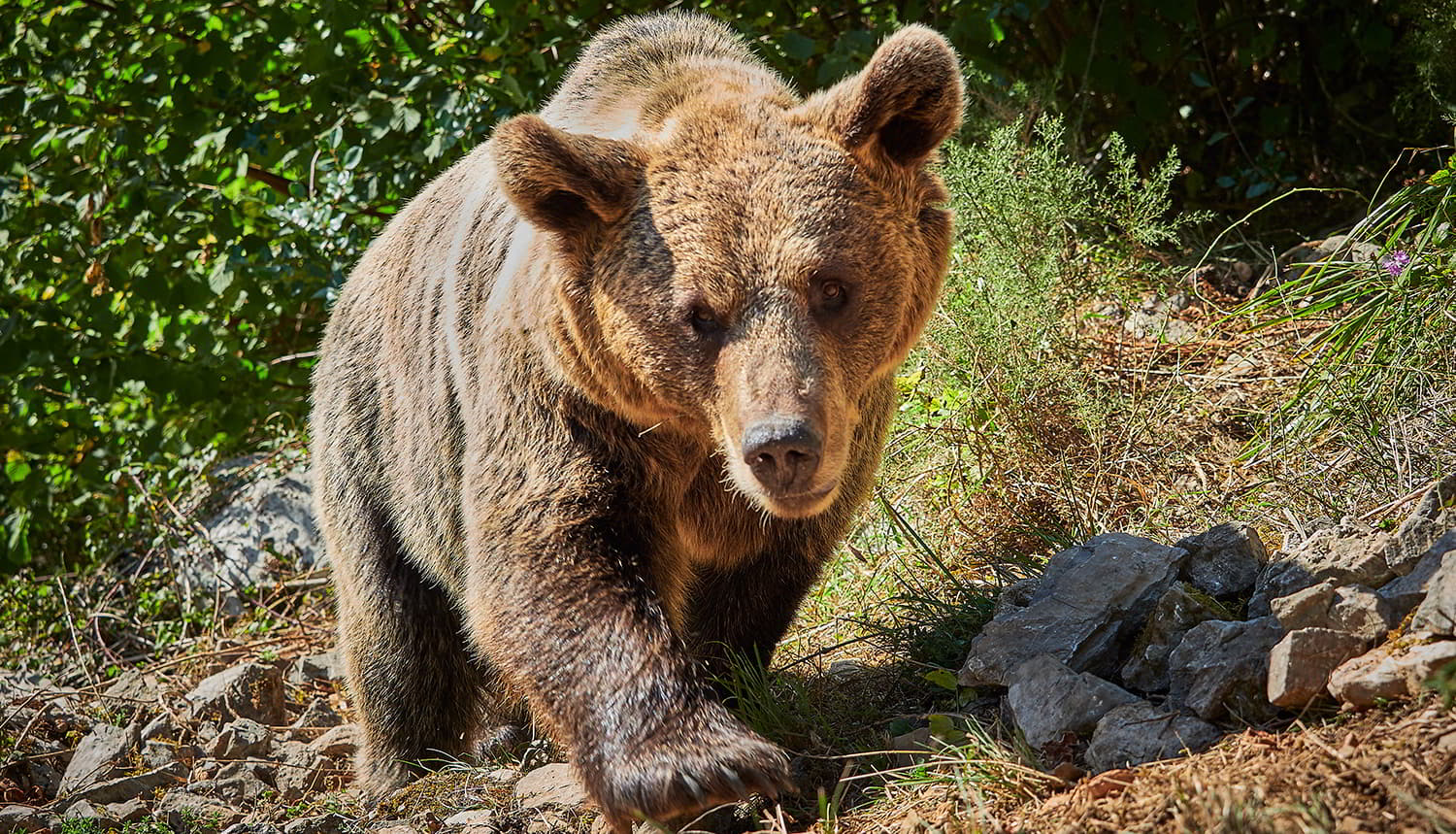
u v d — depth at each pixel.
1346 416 6.34
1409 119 9.60
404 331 6.55
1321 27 10.38
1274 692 4.35
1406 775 3.63
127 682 8.77
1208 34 10.71
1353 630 4.38
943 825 4.30
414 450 6.40
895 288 5.00
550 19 10.09
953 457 7.92
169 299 10.14
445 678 6.87
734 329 4.77
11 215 10.14
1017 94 9.39
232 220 10.23
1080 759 4.69
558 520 5.27
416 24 10.94
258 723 7.43
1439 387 6.22
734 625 6.05
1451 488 4.86
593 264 5.14
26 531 11.20
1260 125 10.66
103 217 10.63
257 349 11.55
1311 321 7.92
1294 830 3.51
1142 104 9.90
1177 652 4.75
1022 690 4.96
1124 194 9.93
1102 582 5.38
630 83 6.05
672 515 5.62
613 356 5.12
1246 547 5.31
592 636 5.04
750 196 4.85
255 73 9.91
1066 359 7.87
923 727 5.45
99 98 10.34
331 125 10.02
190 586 10.66
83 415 11.13
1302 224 10.06
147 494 11.08
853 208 4.89
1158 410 7.55
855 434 5.68
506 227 5.81
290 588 10.27
